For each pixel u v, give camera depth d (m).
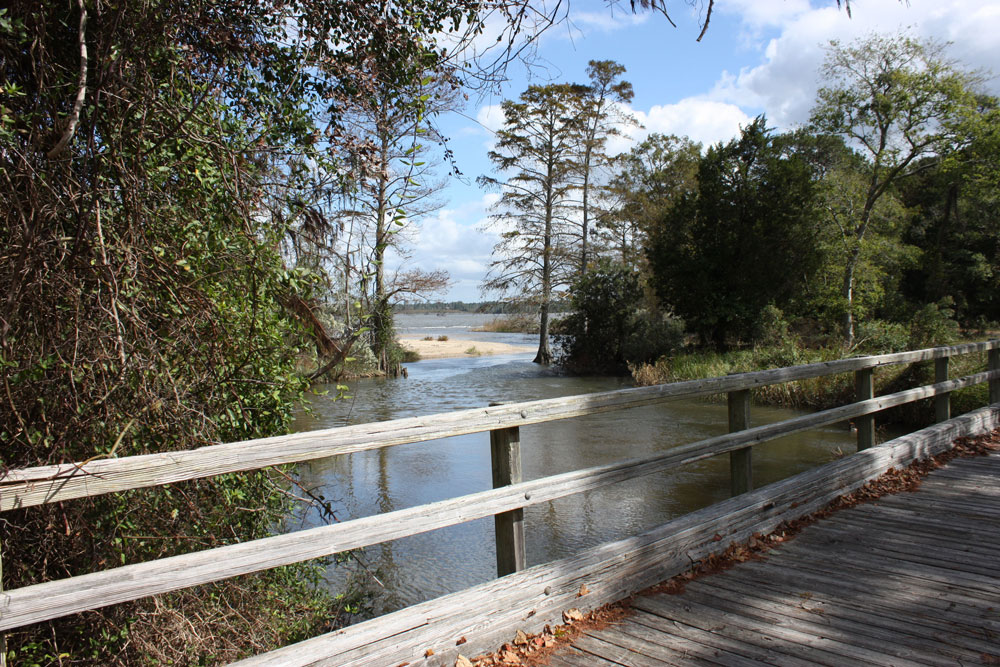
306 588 4.90
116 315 2.92
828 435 11.76
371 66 4.55
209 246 3.60
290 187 4.16
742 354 20.28
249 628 3.77
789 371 4.85
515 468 3.16
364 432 2.62
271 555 2.29
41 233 2.96
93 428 3.06
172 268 3.40
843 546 4.07
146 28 3.30
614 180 33.44
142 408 3.09
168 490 3.40
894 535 4.23
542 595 3.04
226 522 3.78
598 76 30.80
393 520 2.62
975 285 33.09
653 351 26.28
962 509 4.73
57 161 3.03
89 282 3.17
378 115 4.59
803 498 4.64
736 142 24.53
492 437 3.17
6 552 3.01
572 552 6.63
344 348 4.18
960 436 6.87
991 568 3.64
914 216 33.62
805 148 30.75
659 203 39.16
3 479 1.92
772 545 4.14
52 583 1.91
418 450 11.59
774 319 23.12
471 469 10.09
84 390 3.08
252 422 3.89
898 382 12.44
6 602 1.82
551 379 24.44
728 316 23.59
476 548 6.95
